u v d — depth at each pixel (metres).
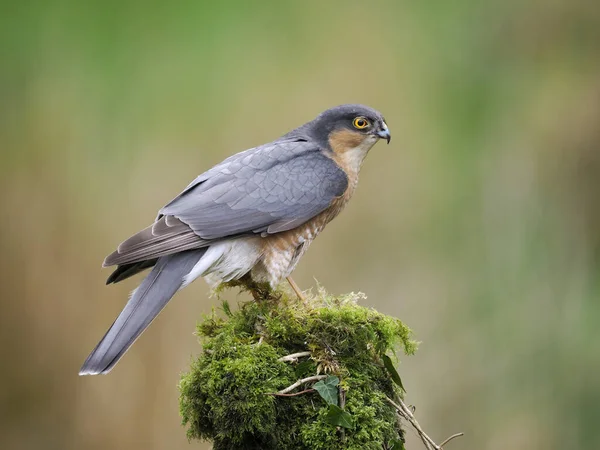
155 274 7.30
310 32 15.53
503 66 16.41
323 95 15.17
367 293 14.40
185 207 7.53
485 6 16.48
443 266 14.95
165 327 13.07
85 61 14.60
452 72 16.08
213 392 6.09
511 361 14.48
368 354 6.46
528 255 15.40
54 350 13.66
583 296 15.18
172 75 14.68
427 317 14.59
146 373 13.12
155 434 13.19
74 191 14.02
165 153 14.31
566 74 16.45
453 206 15.36
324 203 8.09
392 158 15.27
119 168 14.24
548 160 16.05
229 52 14.99
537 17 16.48
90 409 13.41
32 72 14.45
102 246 13.84
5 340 13.65
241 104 14.73
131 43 14.77
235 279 7.92
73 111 14.38
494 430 13.99
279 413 6.15
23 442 13.58
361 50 15.64
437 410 14.12
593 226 15.73
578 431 14.04
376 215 14.84
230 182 7.83
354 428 6.04
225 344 6.27
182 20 14.93
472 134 15.92
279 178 7.98
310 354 6.31
